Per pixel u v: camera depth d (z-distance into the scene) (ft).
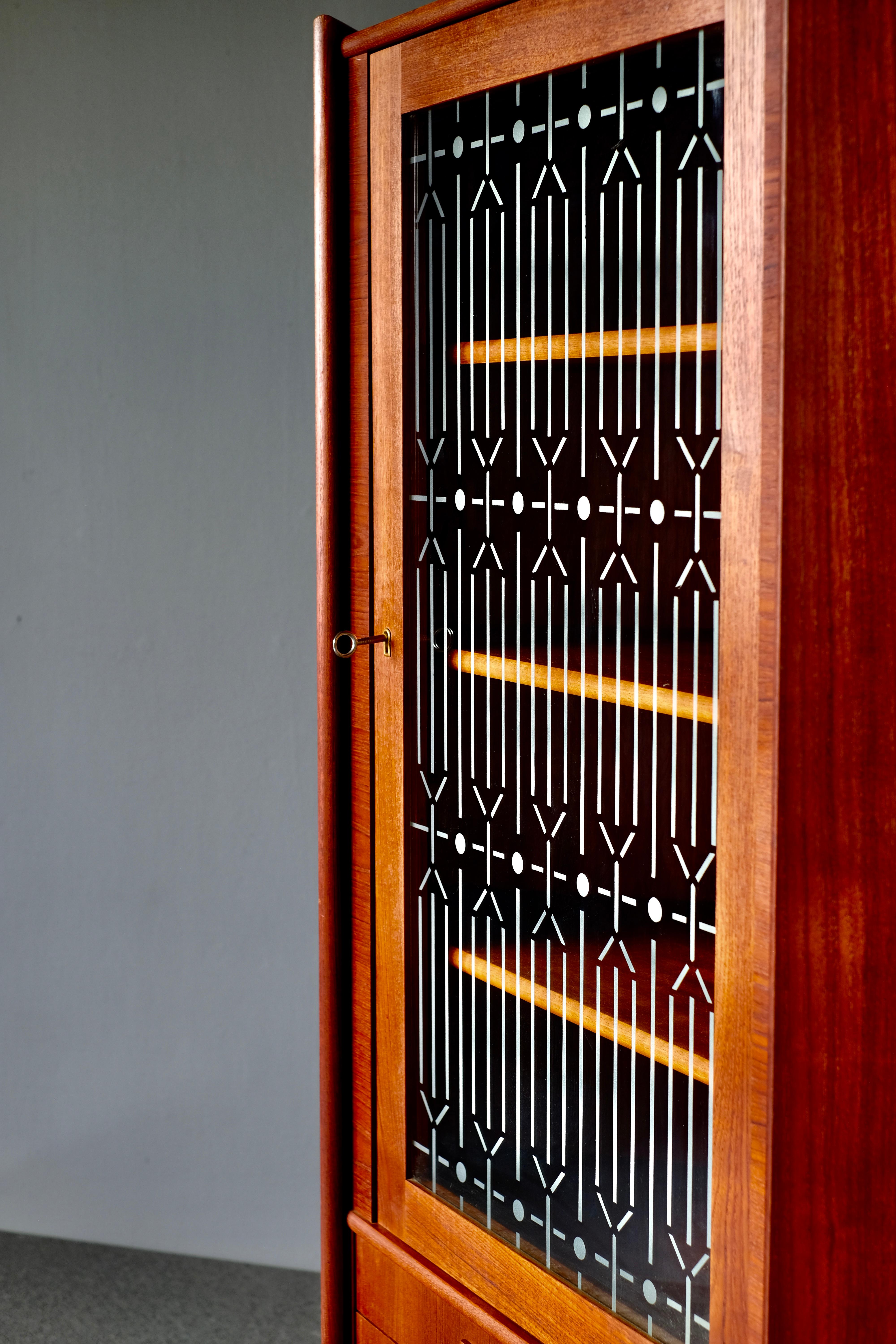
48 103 6.49
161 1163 7.16
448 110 3.53
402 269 3.71
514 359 3.43
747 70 2.73
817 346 2.74
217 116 6.30
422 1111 3.99
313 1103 6.93
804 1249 2.98
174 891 6.95
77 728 6.93
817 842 2.87
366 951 4.09
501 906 3.64
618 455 3.16
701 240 2.89
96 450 6.70
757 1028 2.90
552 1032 3.52
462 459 3.62
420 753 3.85
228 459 6.56
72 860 7.04
